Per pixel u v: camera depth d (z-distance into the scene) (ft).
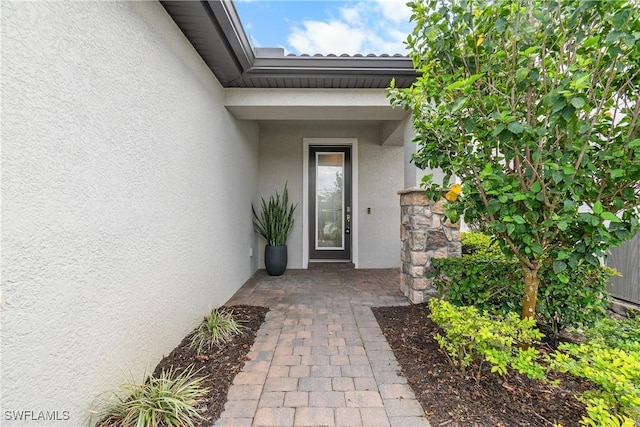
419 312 10.63
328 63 10.62
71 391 4.31
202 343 7.89
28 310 3.67
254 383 6.39
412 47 7.18
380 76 11.06
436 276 9.67
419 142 7.74
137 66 6.07
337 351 7.89
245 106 12.00
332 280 15.97
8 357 3.43
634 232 5.69
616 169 5.43
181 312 8.02
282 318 10.34
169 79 7.41
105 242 5.08
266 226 17.39
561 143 6.07
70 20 4.33
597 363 4.58
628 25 4.85
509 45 6.15
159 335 6.89
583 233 6.00
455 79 6.43
